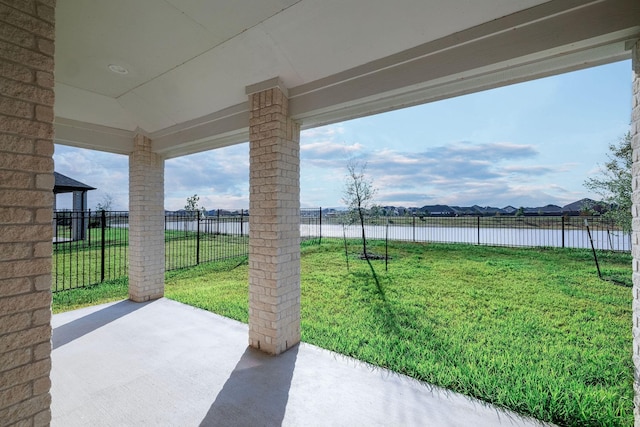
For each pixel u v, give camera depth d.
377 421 2.34
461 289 5.97
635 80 1.94
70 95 4.23
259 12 2.72
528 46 2.19
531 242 9.76
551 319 4.47
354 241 11.73
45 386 1.51
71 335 3.95
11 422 1.40
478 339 3.87
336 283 6.74
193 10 2.71
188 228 11.34
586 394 2.59
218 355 3.42
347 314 4.92
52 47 1.56
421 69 2.65
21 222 1.44
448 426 2.28
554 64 2.35
